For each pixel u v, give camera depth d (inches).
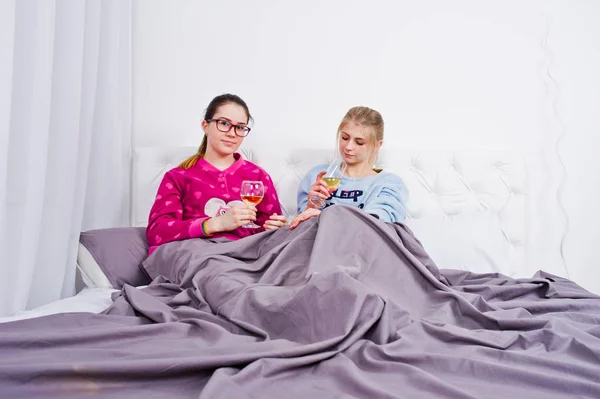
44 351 35.8
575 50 98.1
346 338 37.8
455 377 34.4
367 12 99.3
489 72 99.2
